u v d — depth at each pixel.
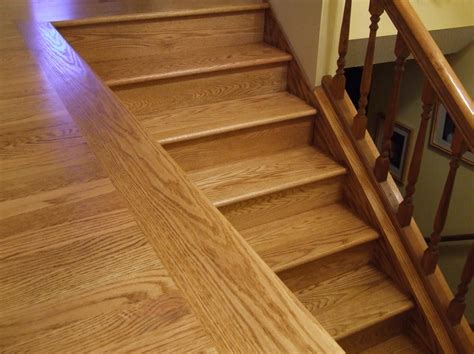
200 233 0.89
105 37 2.19
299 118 2.21
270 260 1.84
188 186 1.04
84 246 0.87
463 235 2.92
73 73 1.70
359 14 2.23
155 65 2.18
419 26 1.68
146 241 0.88
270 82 2.37
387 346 1.95
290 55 2.32
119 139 1.25
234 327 0.69
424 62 1.66
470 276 1.71
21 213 0.97
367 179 2.09
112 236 0.89
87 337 0.69
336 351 0.65
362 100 2.04
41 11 2.44
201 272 0.80
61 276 0.81
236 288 0.76
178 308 0.73
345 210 2.16
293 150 2.27
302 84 2.30
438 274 1.92
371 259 2.11
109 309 0.74
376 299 1.92
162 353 0.66
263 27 2.49
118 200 1.00
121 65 2.18
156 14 2.22
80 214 0.96
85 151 1.19
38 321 0.72
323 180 2.11
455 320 1.83
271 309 0.72
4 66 1.76
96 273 0.81
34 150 1.20
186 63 2.21
